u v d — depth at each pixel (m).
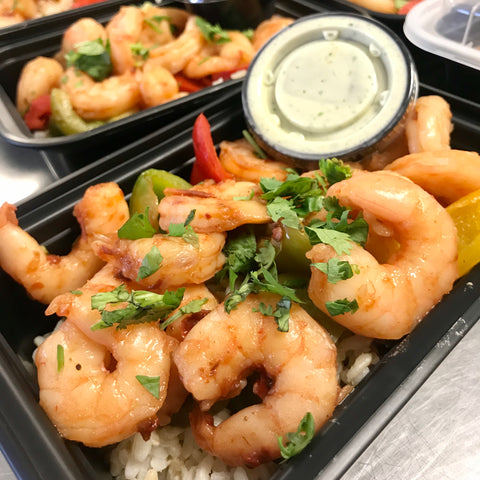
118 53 0.26
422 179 0.17
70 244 0.19
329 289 0.13
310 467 0.12
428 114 0.19
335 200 0.15
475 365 0.16
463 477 0.14
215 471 0.15
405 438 0.14
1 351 0.15
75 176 0.19
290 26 0.21
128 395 0.13
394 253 0.15
